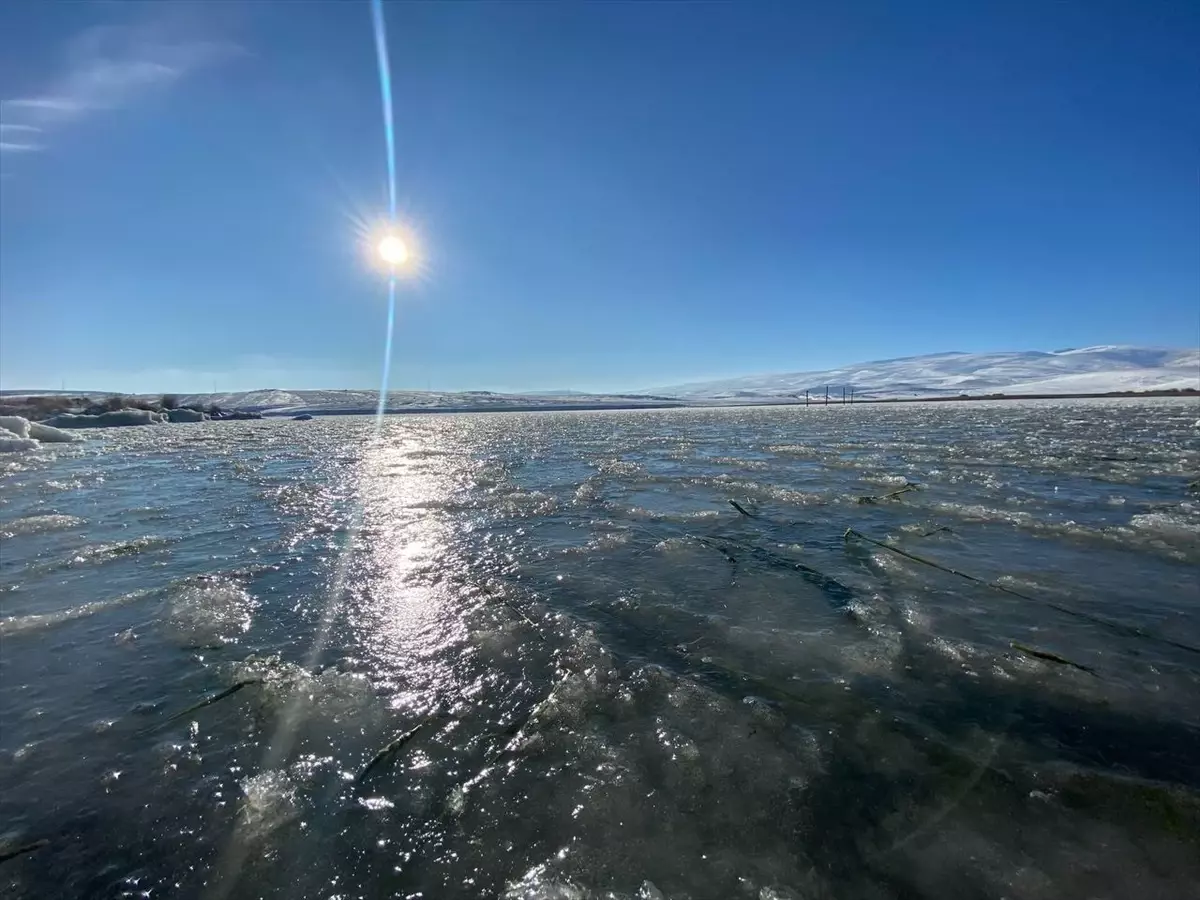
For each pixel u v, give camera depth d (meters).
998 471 12.80
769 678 4.18
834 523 8.60
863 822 2.79
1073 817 2.79
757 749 3.36
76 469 17.11
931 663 4.36
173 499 11.77
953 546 7.30
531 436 29.67
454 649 4.79
